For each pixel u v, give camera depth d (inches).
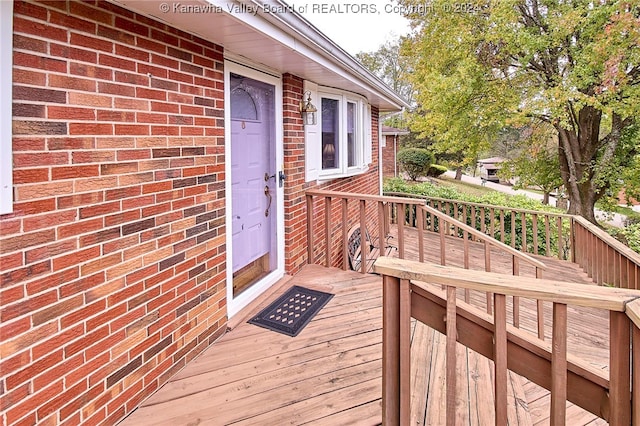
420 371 95.3
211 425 75.5
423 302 61.7
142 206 81.9
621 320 47.5
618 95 287.9
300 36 110.8
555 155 415.5
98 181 71.3
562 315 49.9
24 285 59.0
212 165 106.7
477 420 77.7
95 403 71.2
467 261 156.4
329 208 166.9
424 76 416.5
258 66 132.0
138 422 76.5
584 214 372.2
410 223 357.4
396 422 60.8
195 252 100.0
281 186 152.2
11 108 56.6
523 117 326.3
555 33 298.2
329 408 80.0
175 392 85.9
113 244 74.9
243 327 116.5
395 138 590.6
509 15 305.7
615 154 353.4
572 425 86.8
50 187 62.7
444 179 922.7
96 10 70.4
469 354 103.4
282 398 83.4
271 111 146.4
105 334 73.3
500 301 52.6
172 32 89.8
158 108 85.8
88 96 69.0
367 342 106.9
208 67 103.7
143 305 82.7
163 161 87.8
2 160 55.5
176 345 93.0
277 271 152.1
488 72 346.9
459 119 368.2
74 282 67.0
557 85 307.1
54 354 63.7
